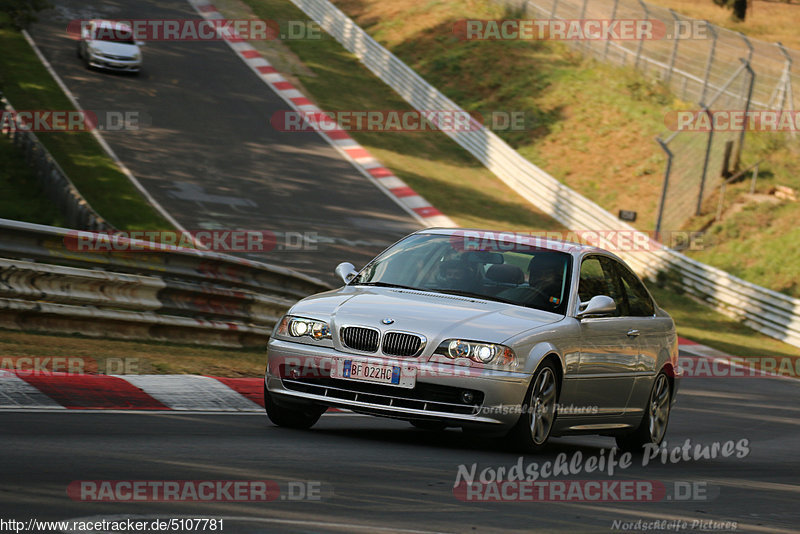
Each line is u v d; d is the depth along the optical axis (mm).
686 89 157750
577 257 28094
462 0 199125
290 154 131500
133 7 181250
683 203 131125
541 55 176125
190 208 104312
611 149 147000
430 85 164375
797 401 58156
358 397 24422
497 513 17109
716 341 90188
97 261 40125
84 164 110125
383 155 138875
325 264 93562
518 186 134625
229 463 19516
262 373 38438
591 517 17734
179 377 32688
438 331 24188
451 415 23719
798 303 94000
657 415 31422
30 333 37031
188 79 151500
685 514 19203
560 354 25344
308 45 182250
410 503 17156
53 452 19016
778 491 24156
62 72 139750
